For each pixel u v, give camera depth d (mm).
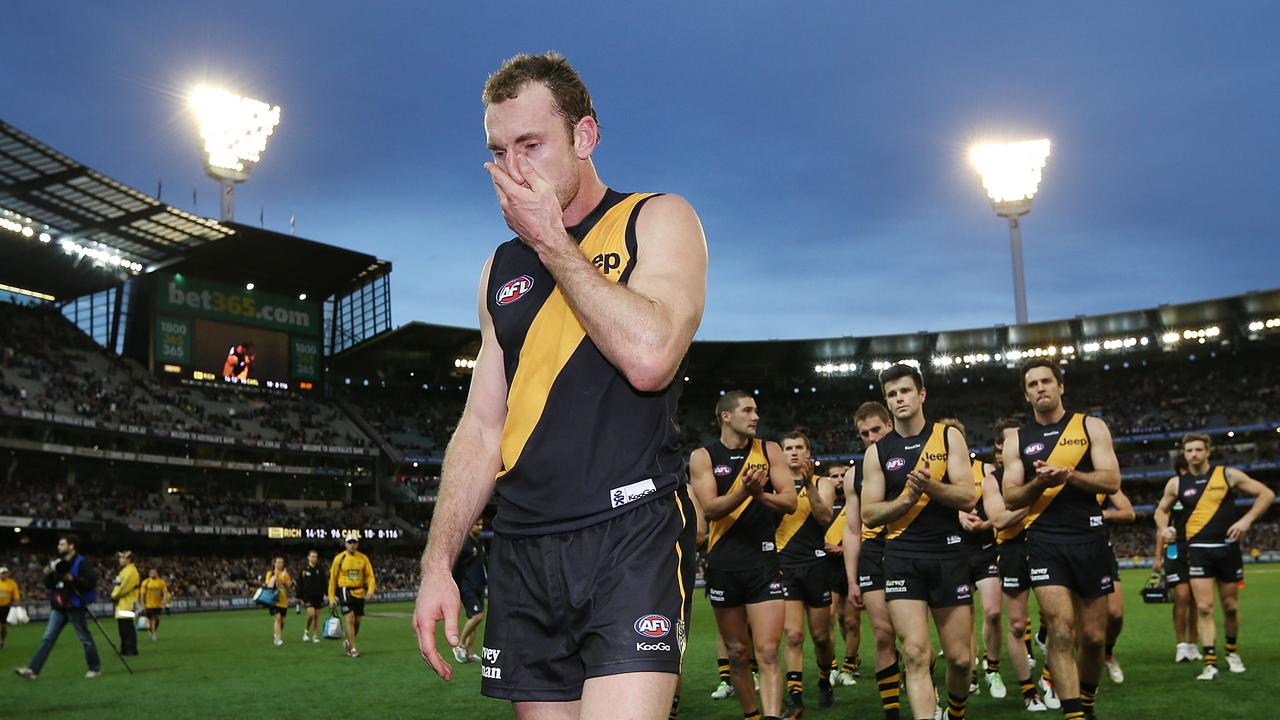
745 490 6586
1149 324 63219
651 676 2045
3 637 20750
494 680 2273
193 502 50688
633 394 2250
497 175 2117
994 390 70188
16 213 47156
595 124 2428
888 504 6328
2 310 51562
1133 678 9445
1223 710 7551
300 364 59219
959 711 6574
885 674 7375
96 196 46812
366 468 59094
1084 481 6770
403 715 9109
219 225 50875
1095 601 6918
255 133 55438
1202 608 9547
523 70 2355
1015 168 56719
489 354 2525
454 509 2383
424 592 2283
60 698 10898
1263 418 59219
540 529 2225
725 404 7164
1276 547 54938
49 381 47281
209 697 10742
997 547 8625
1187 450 9836
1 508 40812
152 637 21734
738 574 6871
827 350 68562
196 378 54312
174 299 54062
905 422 6820
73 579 13367
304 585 20344
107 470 49188
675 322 2080
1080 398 67375
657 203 2387
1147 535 59625
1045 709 8008
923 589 6332
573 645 2158
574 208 2443
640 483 2197
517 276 2443
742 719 8133
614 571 2127
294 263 57250
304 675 12992
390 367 65125
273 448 53281
